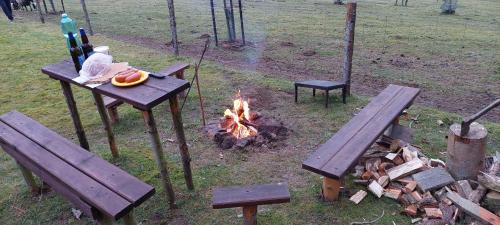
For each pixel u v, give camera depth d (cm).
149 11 1839
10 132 418
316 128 563
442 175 395
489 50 1108
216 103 668
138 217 386
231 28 1186
